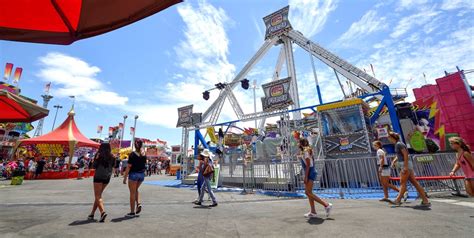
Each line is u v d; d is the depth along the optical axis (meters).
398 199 6.25
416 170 8.61
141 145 6.05
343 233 3.92
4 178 20.89
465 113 14.42
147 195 9.81
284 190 9.77
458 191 7.34
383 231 3.94
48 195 9.80
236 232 4.19
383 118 14.23
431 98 15.77
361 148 10.86
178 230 4.36
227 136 20.73
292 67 31.42
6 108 9.91
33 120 10.58
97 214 5.93
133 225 4.76
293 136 12.38
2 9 2.46
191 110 16.50
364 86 23.83
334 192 9.17
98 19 2.57
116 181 18.05
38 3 2.41
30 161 20.73
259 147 13.43
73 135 21.98
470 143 14.05
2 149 31.17
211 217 5.48
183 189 12.34
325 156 11.75
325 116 12.18
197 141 17.25
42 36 2.75
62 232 4.26
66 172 21.22
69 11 2.51
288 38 32.78
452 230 3.87
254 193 10.08
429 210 5.42
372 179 8.91
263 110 11.83
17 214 5.94
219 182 12.65
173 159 30.53
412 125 12.42
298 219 5.05
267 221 4.96
